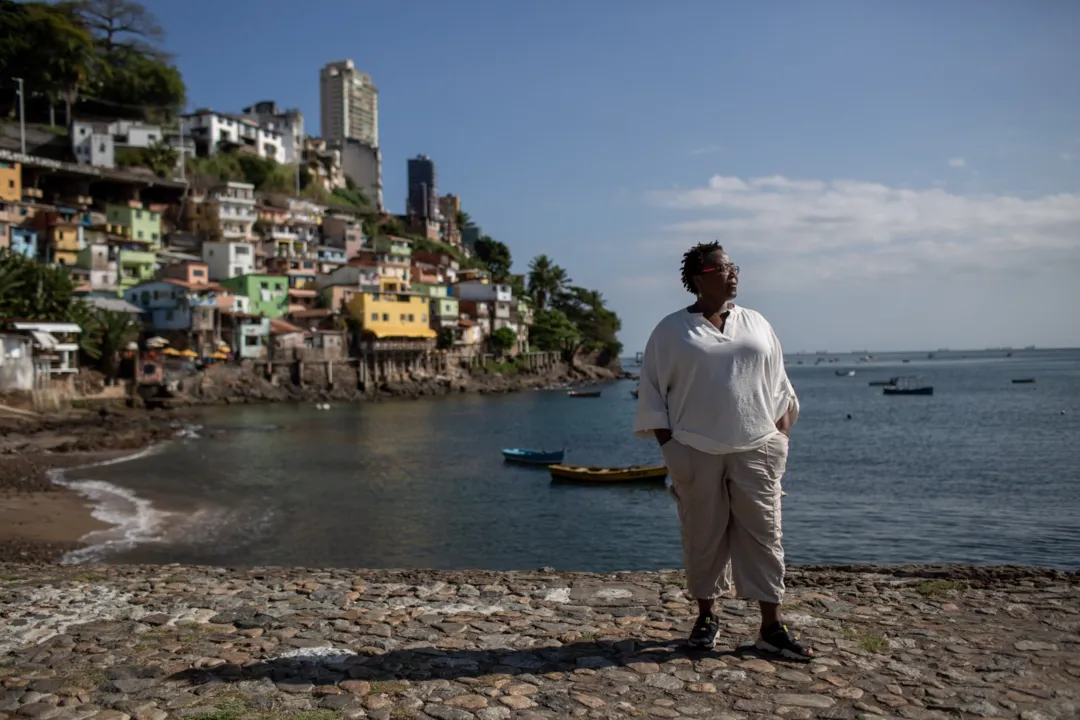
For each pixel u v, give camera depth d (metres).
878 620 6.41
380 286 112.75
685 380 5.37
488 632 6.48
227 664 5.81
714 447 5.29
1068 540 26.44
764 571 5.43
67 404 65.62
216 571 9.73
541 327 148.62
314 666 5.71
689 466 5.38
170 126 121.06
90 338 70.56
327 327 102.31
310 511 31.59
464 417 81.75
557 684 5.17
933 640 5.86
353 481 39.78
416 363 114.31
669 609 7.00
